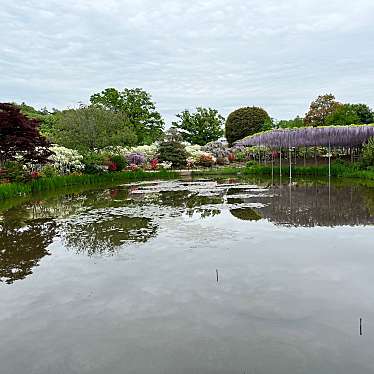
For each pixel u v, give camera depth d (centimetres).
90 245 654
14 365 304
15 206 1159
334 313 374
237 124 4197
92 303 414
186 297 420
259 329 346
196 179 2305
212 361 299
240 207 1049
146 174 2512
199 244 643
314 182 1870
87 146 2300
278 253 578
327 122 3378
